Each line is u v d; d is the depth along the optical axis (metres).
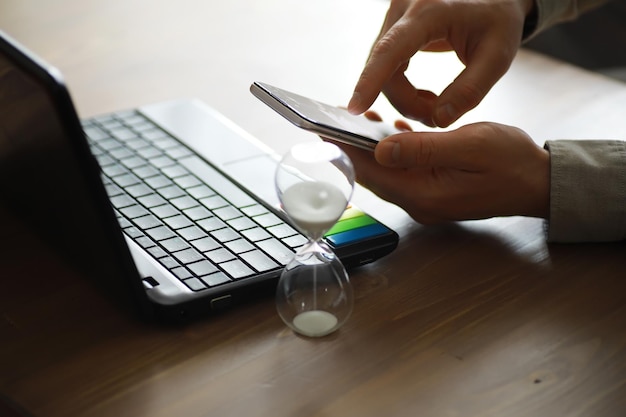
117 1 1.62
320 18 1.53
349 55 1.38
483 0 1.00
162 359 0.71
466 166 0.85
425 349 0.72
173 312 0.73
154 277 0.76
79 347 0.73
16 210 0.86
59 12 1.57
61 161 0.63
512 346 0.73
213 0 1.63
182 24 1.51
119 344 0.73
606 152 0.90
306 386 0.68
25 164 0.71
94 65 1.35
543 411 0.65
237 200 0.91
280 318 0.76
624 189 0.87
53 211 0.72
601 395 0.67
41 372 0.70
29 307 0.78
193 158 1.01
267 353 0.72
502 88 1.25
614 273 0.84
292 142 1.10
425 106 1.06
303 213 0.68
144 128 1.10
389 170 0.89
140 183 0.95
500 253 0.87
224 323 0.76
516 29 1.02
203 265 0.79
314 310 0.74
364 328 0.75
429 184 0.87
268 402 0.66
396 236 0.85
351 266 0.82
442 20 0.97
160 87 1.27
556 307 0.79
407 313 0.77
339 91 1.25
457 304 0.79
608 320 0.77
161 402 0.66
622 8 1.91
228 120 1.12
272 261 0.80
